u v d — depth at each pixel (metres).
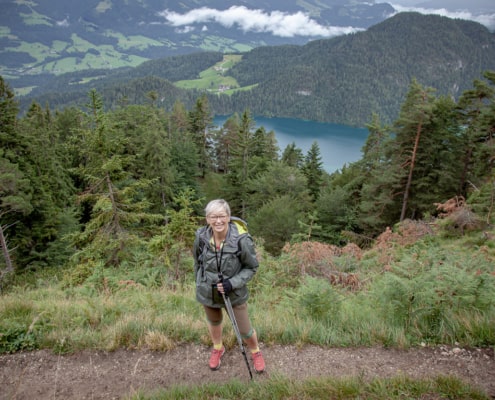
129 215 13.26
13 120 22.67
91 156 13.05
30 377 3.82
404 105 23.25
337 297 5.27
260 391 3.26
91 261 10.66
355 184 30.31
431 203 23.05
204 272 3.32
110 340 4.31
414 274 5.16
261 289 7.38
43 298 7.00
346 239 24.66
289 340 4.28
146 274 8.69
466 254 8.55
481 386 3.27
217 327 3.74
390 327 4.26
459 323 4.18
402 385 3.21
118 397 3.51
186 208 9.77
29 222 21.98
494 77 22.47
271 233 24.75
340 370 3.69
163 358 4.07
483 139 23.41
